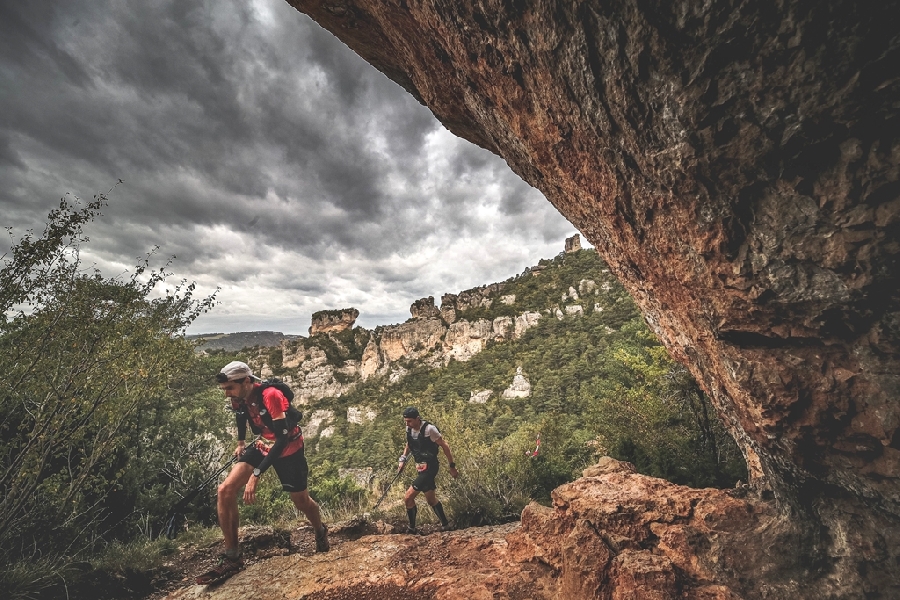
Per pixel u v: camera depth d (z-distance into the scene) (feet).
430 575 8.70
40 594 10.25
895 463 5.20
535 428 29.66
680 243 6.54
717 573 6.35
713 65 4.84
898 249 4.64
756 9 4.27
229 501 10.12
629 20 5.14
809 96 4.50
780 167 5.09
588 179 7.89
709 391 8.70
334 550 10.62
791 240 5.28
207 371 35.40
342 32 11.95
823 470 6.00
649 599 5.92
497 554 9.40
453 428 24.08
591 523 7.91
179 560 13.20
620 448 18.84
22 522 11.98
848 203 4.76
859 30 3.98
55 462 14.67
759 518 7.22
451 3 7.43
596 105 6.35
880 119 4.35
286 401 11.49
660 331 9.73
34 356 11.82
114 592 11.13
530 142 8.75
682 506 7.79
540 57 6.71
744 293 5.91
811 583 5.88
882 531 5.63
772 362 5.98
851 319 5.25
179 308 16.81
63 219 11.71
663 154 5.86
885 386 5.07
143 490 17.57
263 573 9.65
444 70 10.30
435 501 15.72
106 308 13.55
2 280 10.87
